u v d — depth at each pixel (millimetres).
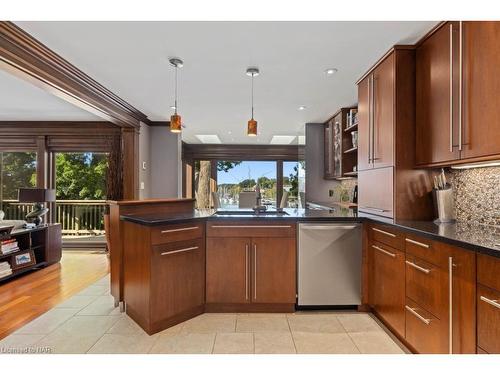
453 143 1939
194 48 2488
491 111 1623
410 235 1907
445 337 1557
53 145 5270
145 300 2229
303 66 2857
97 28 2168
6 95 3766
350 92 3674
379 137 2711
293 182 8156
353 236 2584
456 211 2324
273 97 3877
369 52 2561
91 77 3141
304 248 2561
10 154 5375
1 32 2088
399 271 2049
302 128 5867
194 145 8102
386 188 2562
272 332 2248
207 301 2568
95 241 5438
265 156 8125
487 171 2045
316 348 2018
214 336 2184
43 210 4301
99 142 5238
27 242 3904
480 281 1323
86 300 2891
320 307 2680
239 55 2621
